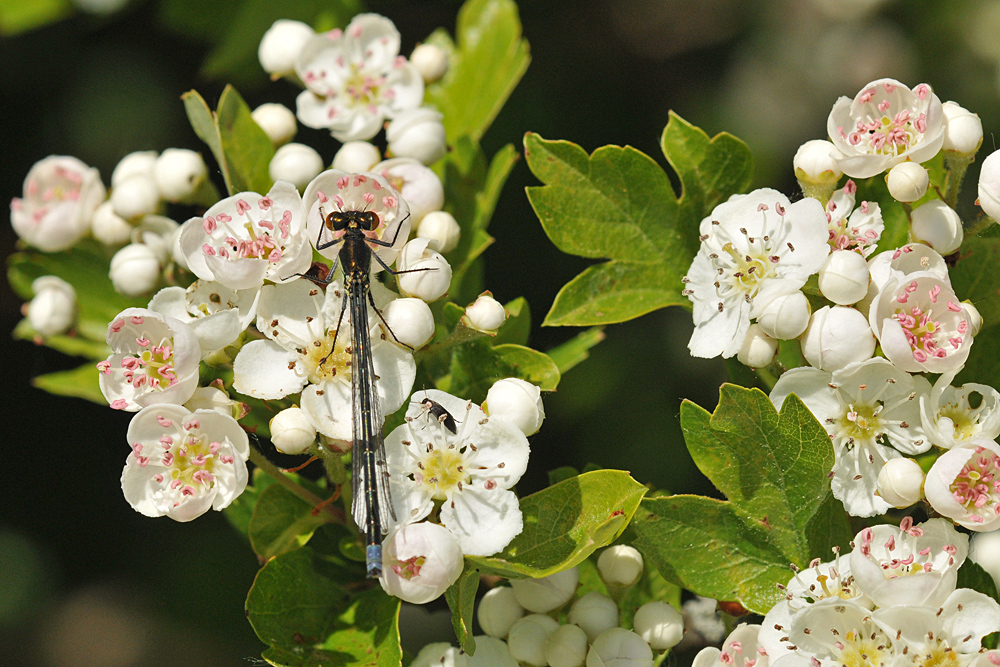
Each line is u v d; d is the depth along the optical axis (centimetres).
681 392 46
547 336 42
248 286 37
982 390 37
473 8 42
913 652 36
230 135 39
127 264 40
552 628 37
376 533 36
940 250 37
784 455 37
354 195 38
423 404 37
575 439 46
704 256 38
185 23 45
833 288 37
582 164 39
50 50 50
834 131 38
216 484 37
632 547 38
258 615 37
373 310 37
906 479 37
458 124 42
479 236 40
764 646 37
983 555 40
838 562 37
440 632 46
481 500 37
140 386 37
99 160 50
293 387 37
